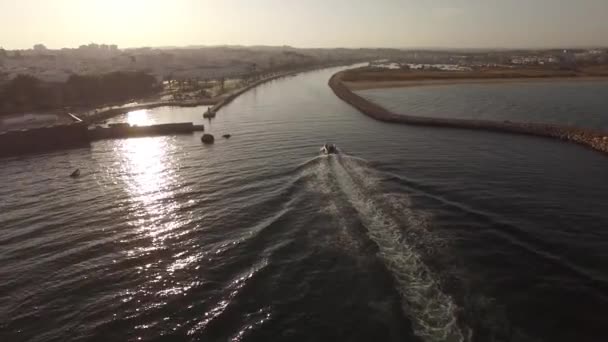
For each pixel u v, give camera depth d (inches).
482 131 2320.4
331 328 660.7
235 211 1165.1
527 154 1749.5
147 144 2278.5
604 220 1035.9
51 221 1171.9
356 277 791.7
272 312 709.9
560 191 1253.7
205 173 1585.9
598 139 1862.7
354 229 984.9
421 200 1171.9
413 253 862.5
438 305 692.1
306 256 882.1
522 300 712.4
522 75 6171.3
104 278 852.6
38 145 2260.1
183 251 949.8
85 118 3061.0
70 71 7052.2
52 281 850.1
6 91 3528.5
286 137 2253.9
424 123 2541.8
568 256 860.0
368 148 1900.8
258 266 857.5
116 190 1434.5
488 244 906.7
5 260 947.3
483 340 612.7
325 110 3358.8
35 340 677.3
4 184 1576.0
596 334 634.8
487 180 1364.4
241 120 2979.8
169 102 4109.3
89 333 687.1
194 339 658.2
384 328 648.4
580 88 4687.5
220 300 754.8
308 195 1241.4
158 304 754.8
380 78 6058.1
